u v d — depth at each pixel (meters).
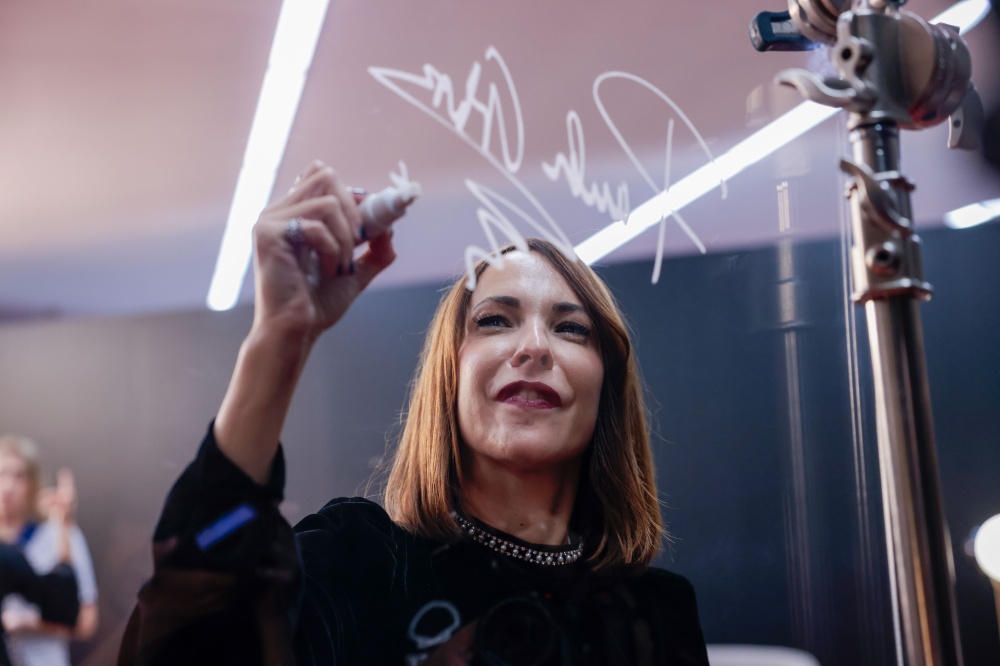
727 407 1.64
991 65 1.36
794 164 1.24
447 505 0.70
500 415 0.69
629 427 0.77
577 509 0.76
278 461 0.54
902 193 0.57
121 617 2.47
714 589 1.62
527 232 1.34
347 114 1.64
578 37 1.37
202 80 1.74
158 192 2.29
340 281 0.55
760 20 0.72
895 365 0.57
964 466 1.68
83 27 1.62
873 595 1.18
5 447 2.41
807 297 1.37
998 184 1.45
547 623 0.68
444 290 0.84
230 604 0.52
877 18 0.59
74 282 2.97
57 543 2.35
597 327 0.74
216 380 3.11
